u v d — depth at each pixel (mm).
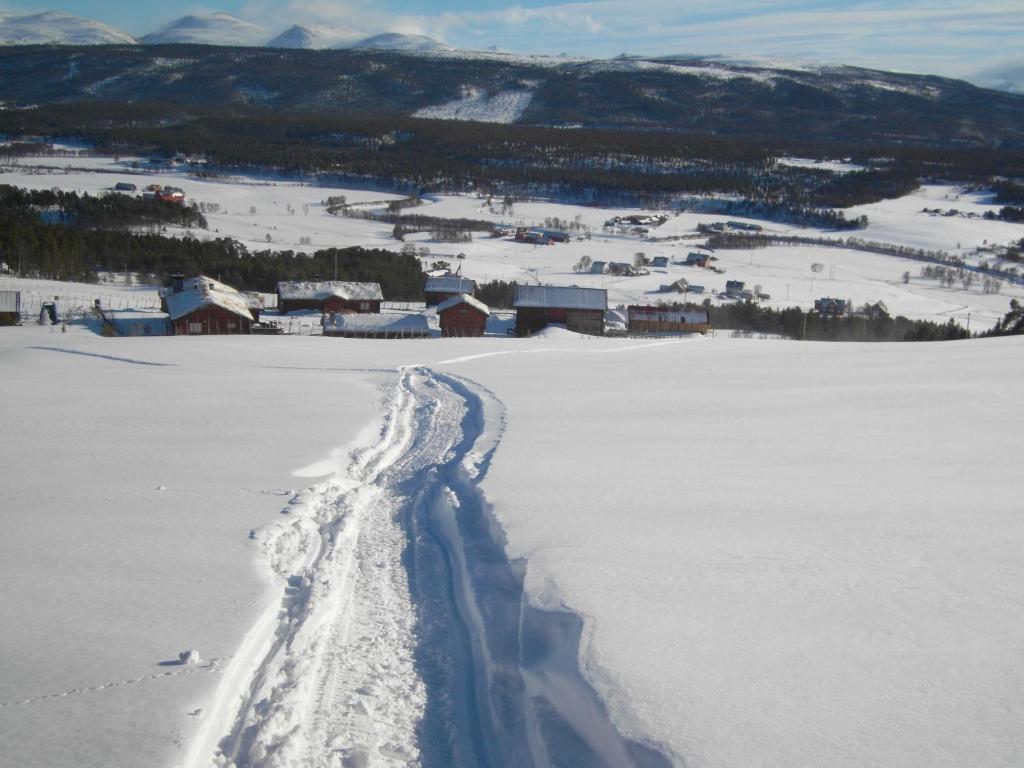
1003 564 6719
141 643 5605
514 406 16094
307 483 10219
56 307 49938
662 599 6066
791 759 4000
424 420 15367
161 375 21062
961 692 4613
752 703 4543
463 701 5254
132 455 11664
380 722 4953
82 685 5000
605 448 11906
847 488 9398
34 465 10930
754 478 9969
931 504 8633
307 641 5898
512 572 6984
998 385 17781
